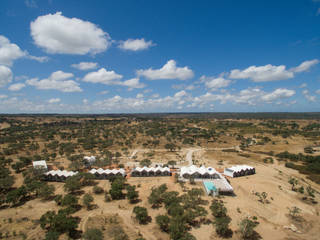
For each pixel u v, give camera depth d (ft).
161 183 309.42
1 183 270.46
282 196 260.42
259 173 369.09
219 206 211.41
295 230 186.19
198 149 618.03
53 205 235.81
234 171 344.69
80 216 208.64
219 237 174.81
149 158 500.74
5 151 493.36
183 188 285.84
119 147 627.87
